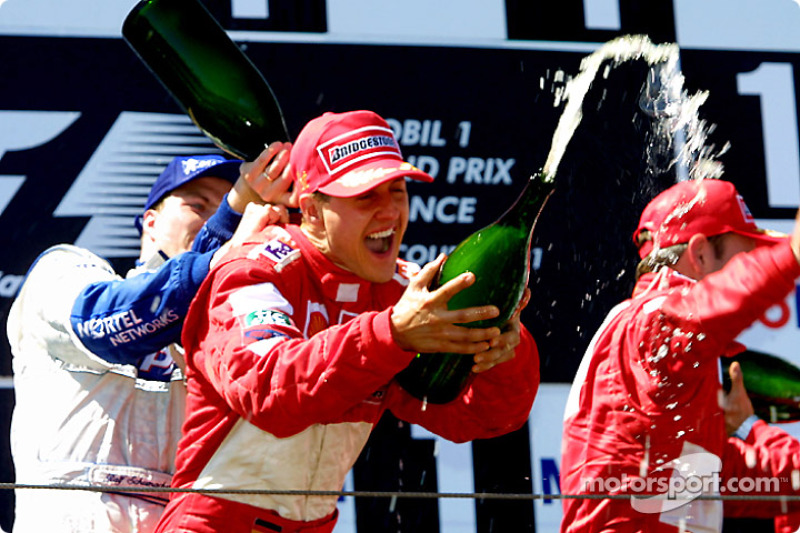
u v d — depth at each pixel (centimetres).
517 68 1669
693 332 1024
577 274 1656
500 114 1659
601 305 1652
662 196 1223
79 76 1588
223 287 951
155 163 1588
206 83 1076
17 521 1209
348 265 977
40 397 1211
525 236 941
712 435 1112
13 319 1284
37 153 1568
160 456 1212
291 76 1633
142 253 1323
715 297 1005
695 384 1078
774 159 1691
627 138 1683
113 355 1157
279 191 1043
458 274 933
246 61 1099
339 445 984
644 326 1079
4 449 1517
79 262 1238
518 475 1594
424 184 1630
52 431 1197
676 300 1050
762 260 976
